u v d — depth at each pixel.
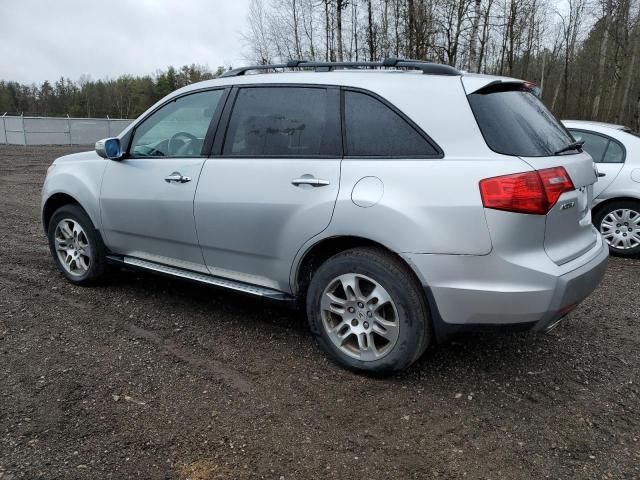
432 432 2.82
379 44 18.34
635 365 3.62
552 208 2.94
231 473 2.48
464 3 15.48
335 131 3.34
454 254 2.90
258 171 3.55
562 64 38.69
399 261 3.11
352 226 3.15
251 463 2.55
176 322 4.17
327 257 3.52
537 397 3.18
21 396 3.06
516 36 25.31
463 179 2.89
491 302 2.88
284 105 3.58
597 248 3.43
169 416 2.91
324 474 2.49
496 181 2.83
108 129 31.56
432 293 2.99
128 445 2.65
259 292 3.68
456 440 2.76
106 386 3.19
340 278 3.31
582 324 4.32
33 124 28.88
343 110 3.35
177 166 3.99
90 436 2.72
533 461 2.61
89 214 4.62
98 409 2.96
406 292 3.07
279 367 3.47
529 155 2.98
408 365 3.18
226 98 3.86
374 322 3.24
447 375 3.40
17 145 28.95
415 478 2.48
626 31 24.56
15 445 2.63
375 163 3.15
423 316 3.09
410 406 3.05
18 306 4.42
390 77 3.29
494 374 3.43
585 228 3.44
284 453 2.62
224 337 3.91
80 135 30.55
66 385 3.19
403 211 2.99
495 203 2.82
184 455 2.59
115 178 4.39
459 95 3.07
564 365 3.58
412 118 3.12
